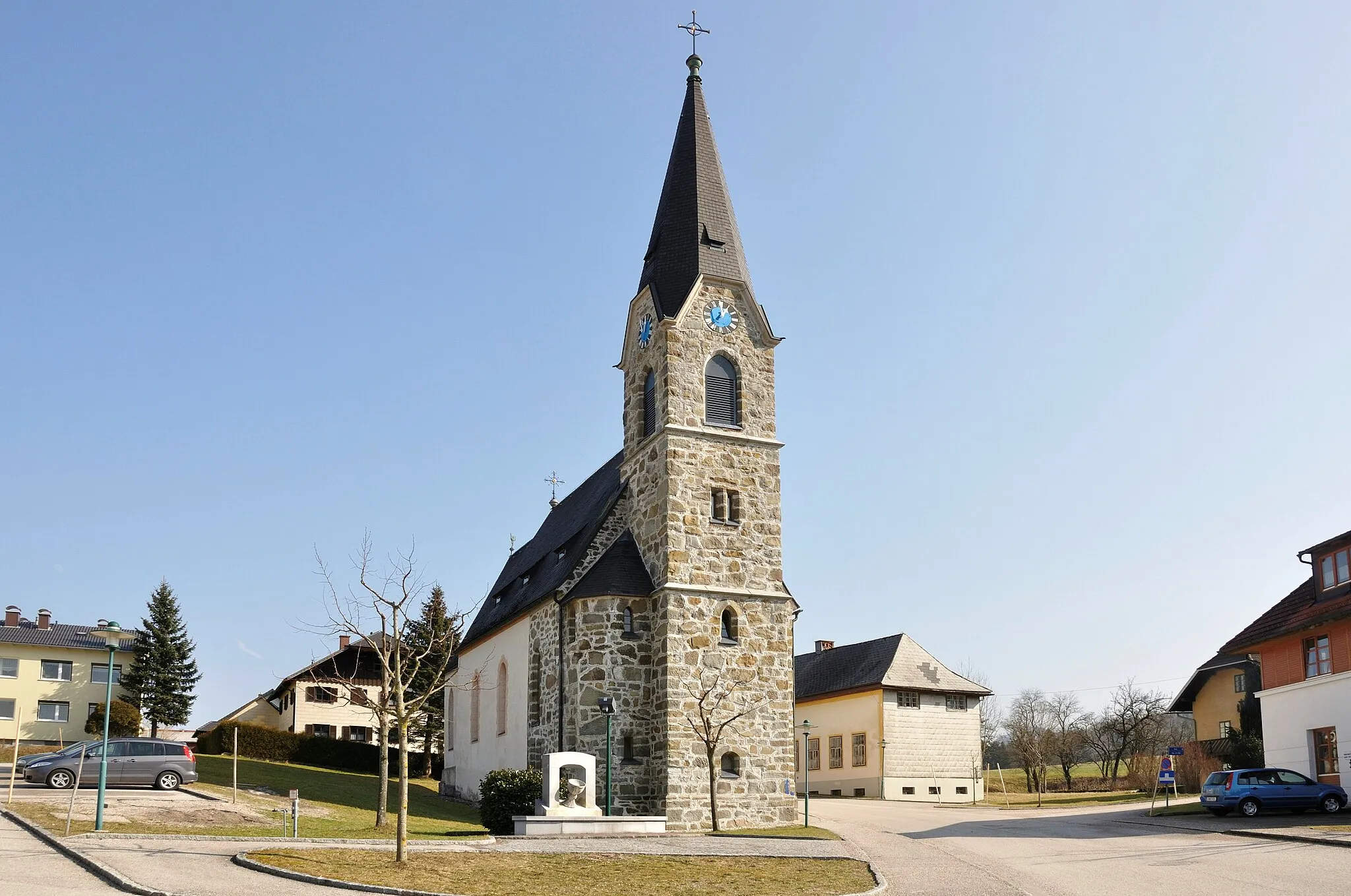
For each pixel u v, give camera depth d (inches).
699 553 1668.3
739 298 1797.5
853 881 1019.3
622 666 1648.6
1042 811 1964.8
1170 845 1310.3
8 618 3415.4
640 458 1782.7
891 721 2578.7
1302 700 1680.6
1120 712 3265.3
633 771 1614.2
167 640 3292.3
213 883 863.1
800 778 2891.2
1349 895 947.3
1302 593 1777.8
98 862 919.7
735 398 1761.8
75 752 1619.1
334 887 892.6
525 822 1417.3
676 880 1012.5
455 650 2400.3
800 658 3117.6
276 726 3880.4
